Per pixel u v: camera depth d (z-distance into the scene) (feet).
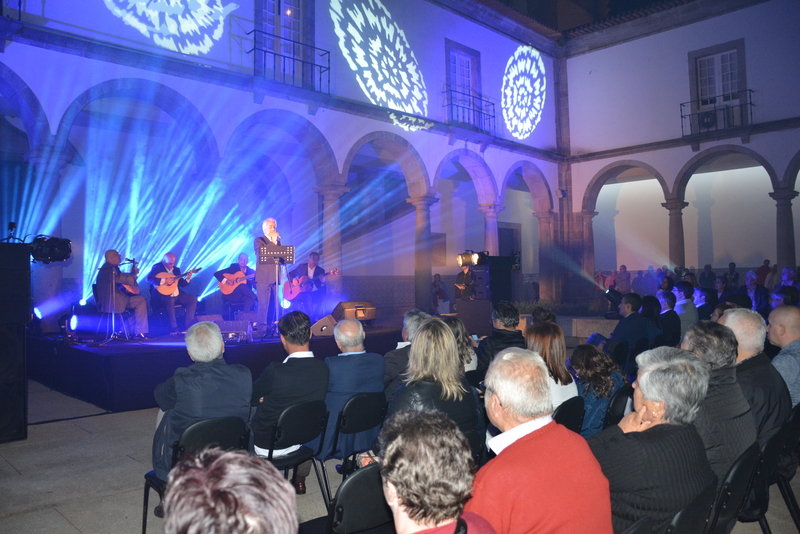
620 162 53.98
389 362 13.32
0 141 34.09
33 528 11.44
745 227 58.85
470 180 61.52
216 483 2.86
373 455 11.48
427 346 9.48
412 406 9.25
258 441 11.83
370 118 40.86
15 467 15.15
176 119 32.55
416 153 43.86
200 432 9.73
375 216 52.80
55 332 31.12
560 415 10.03
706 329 9.01
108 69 28.89
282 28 36.73
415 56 44.70
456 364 9.61
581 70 56.70
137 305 26.81
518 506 5.42
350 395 12.66
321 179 39.01
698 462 6.74
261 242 28.84
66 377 24.56
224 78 32.83
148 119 37.65
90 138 37.01
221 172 33.22
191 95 31.86
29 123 26.99
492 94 50.96
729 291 48.75
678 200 50.85
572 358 11.66
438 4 46.68
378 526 8.10
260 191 45.01
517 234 66.59
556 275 56.13
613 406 12.00
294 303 33.68
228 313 32.58
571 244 56.85
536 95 55.47
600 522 5.61
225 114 33.32
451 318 11.97
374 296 52.39
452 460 4.31
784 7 45.83
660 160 51.96
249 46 34.78
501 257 38.96
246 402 11.01
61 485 13.84
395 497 4.46
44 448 16.81
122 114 36.55
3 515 12.09
